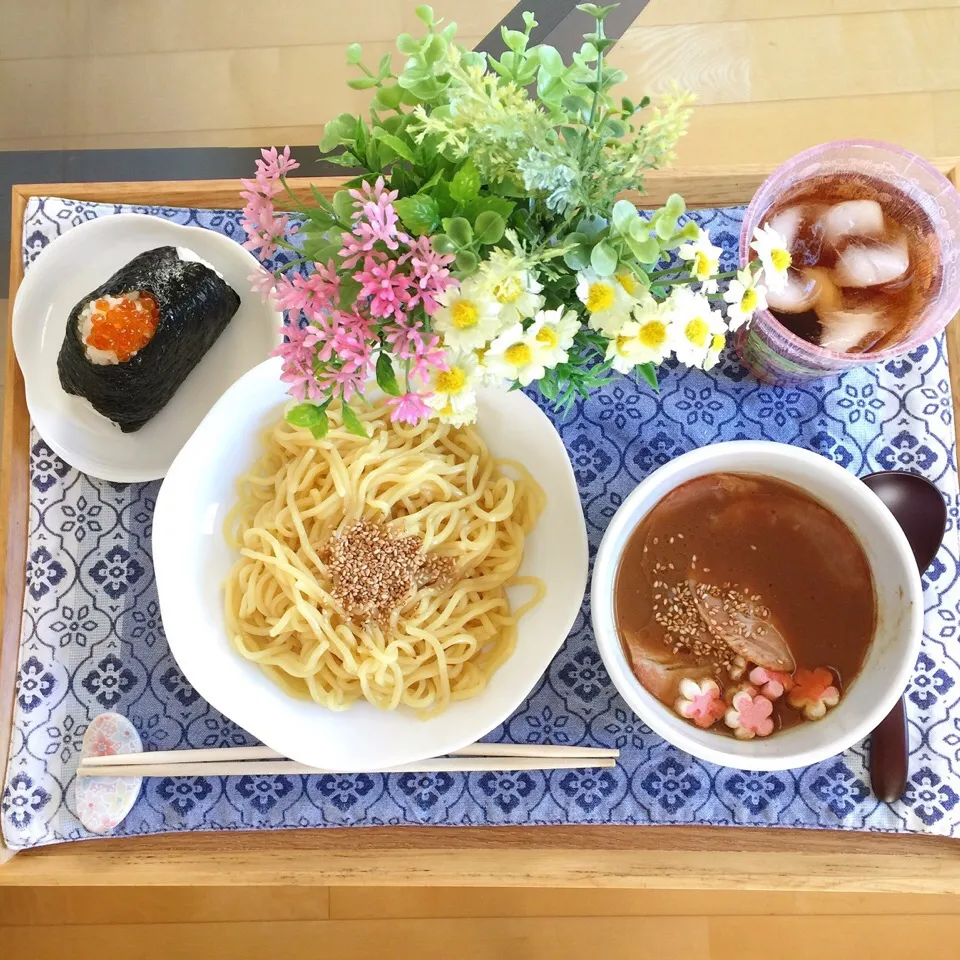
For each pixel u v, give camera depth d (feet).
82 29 2.13
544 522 1.43
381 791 1.44
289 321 1.27
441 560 1.43
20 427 1.54
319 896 2.09
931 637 1.45
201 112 2.09
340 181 1.53
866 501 1.22
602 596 1.24
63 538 1.52
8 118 2.11
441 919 2.07
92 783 1.44
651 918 2.06
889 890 1.39
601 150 1.01
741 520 1.31
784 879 1.40
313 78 2.09
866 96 2.03
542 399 1.52
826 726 1.26
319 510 1.44
